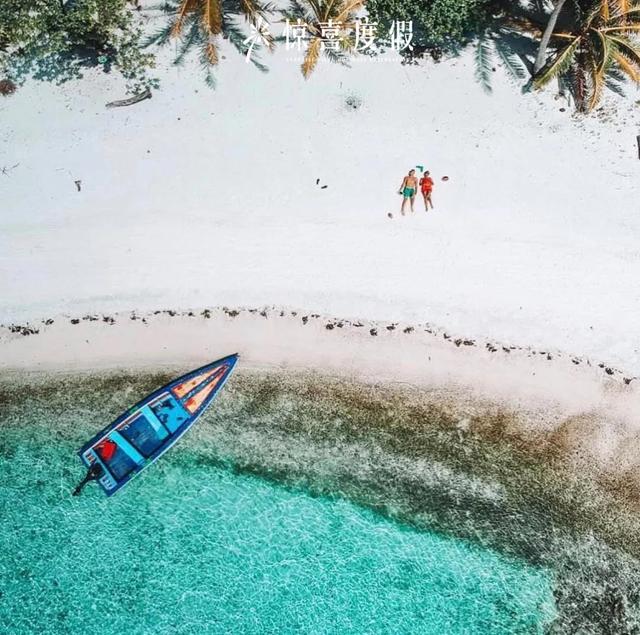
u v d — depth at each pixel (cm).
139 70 2222
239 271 1984
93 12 2064
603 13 1875
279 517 1806
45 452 1852
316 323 1934
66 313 1952
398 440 1841
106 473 1792
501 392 1867
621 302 1931
